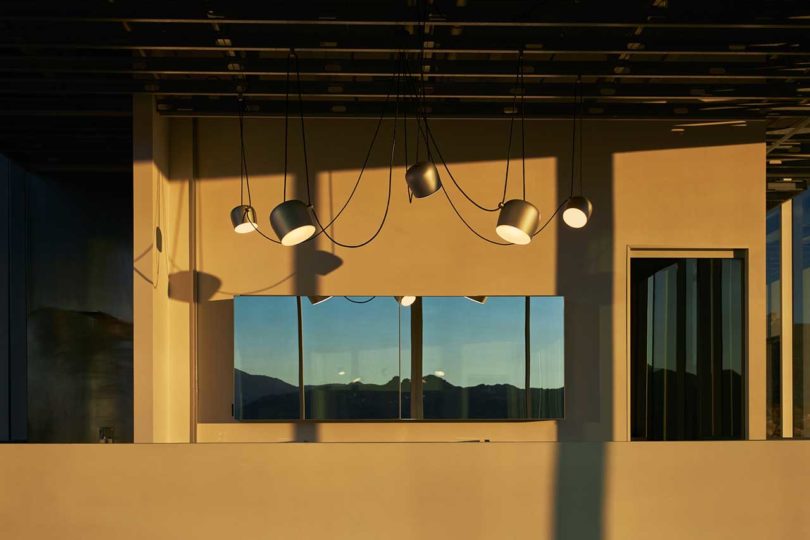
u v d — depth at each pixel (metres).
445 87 4.83
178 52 4.61
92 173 7.25
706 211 5.43
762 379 5.38
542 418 5.32
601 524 3.05
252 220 4.73
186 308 5.34
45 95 5.18
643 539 3.04
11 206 7.12
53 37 4.15
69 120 5.78
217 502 3.05
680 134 5.46
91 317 7.16
